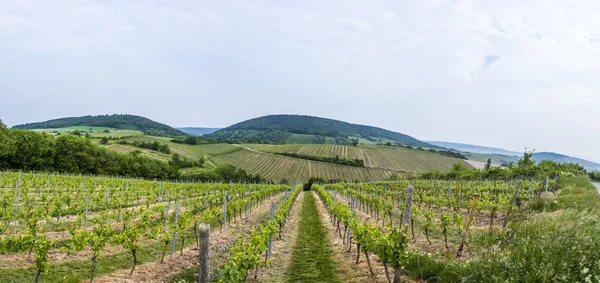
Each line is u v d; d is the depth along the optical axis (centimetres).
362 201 2622
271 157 11188
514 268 651
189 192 3250
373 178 9475
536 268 620
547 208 1518
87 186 3316
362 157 11188
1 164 5553
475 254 870
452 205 2052
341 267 1139
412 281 839
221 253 1305
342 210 1598
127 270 1039
